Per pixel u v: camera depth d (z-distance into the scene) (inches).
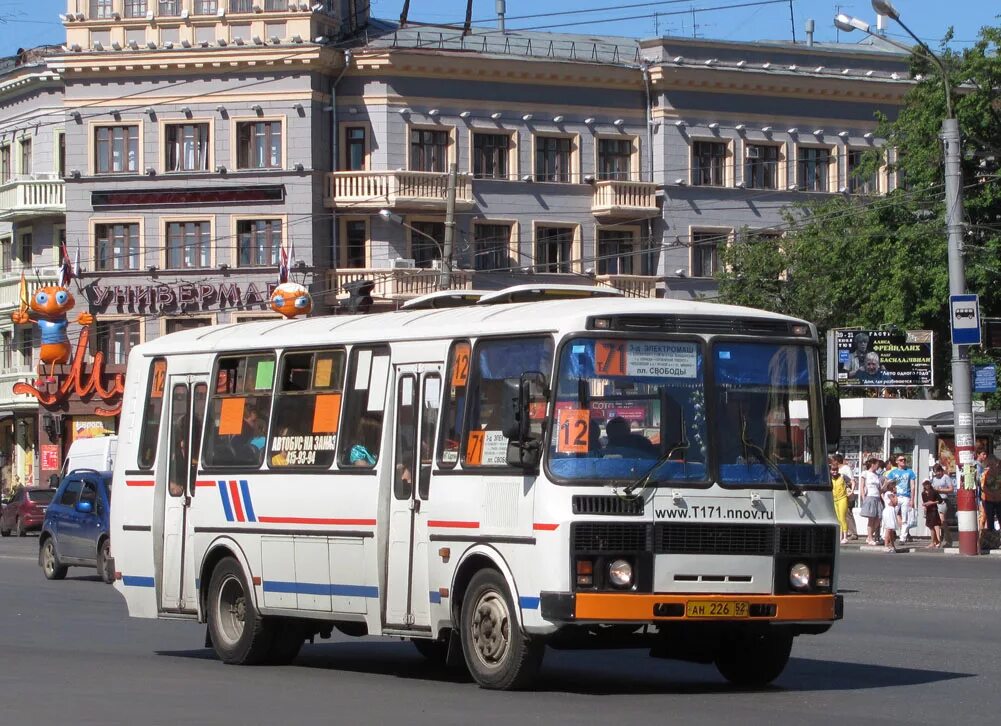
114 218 2348.7
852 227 2041.1
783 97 2463.1
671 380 530.3
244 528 655.8
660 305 541.3
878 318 1926.7
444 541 559.5
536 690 543.8
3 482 2571.4
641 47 2426.2
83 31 2352.4
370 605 593.3
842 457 1592.0
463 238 2327.8
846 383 1820.9
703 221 2415.1
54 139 2484.0
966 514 1374.3
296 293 1916.8
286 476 636.1
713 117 2426.2
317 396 629.9
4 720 472.7
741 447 531.2
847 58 2493.8
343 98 2315.5
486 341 556.4
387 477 592.1
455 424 563.5
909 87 2509.8
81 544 1215.6
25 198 2488.9
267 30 2298.2
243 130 2310.5
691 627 526.9
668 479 519.8
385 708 498.9
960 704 510.3
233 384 675.4
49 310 2340.1
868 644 711.7
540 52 2459.4
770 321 547.5
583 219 2394.2
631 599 507.8
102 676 599.8
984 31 1833.2
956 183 1366.9
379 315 638.5
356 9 2454.5
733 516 522.9
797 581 529.7
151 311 2338.8
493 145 2357.3
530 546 518.6
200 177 2310.5
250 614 650.2
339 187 2288.4
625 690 551.8
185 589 689.0
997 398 1900.8
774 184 2461.9
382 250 2283.5
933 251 1831.9
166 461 706.2
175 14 2331.4
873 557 1366.9
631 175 2411.4
